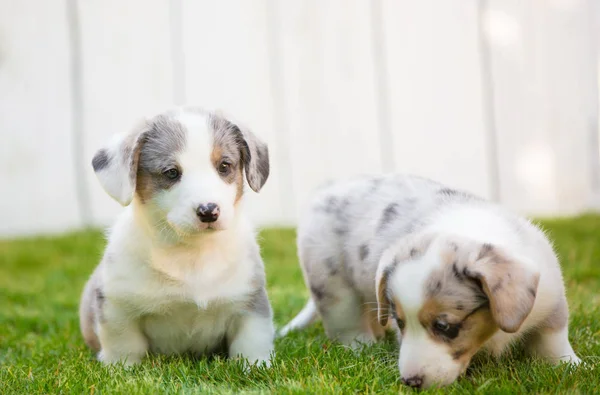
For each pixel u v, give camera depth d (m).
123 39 12.80
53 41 12.67
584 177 13.55
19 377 5.02
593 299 6.93
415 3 13.13
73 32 12.69
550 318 4.95
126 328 5.30
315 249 5.79
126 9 12.76
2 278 9.62
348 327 5.80
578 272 7.96
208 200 4.76
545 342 5.02
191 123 5.07
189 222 4.77
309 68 13.07
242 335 5.36
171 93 12.89
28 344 6.38
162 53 12.84
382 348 5.39
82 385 4.72
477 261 4.41
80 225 12.85
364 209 5.64
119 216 5.61
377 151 13.20
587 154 13.53
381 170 13.21
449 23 13.16
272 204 13.08
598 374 4.54
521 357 5.17
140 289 5.19
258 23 12.94
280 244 10.62
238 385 4.75
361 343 5.57
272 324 5.54
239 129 5.19
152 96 12.88
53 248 10.94
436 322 4.46
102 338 5.35
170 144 4.98
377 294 4.73
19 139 12.71
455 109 13.23
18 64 12.63
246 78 12.97
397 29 13.12
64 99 12.73
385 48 13.12
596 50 13.45
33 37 12.63
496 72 13.28
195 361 5.43
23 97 12.67
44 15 12.62
